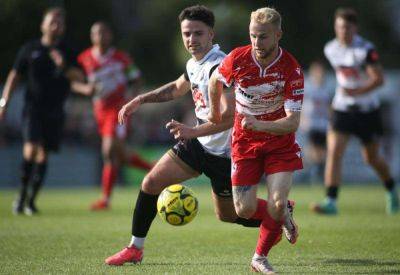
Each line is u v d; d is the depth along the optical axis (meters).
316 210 46.69
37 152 47.94
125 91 54.25
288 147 24.84
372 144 47.56
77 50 48.88
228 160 26.92
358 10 135.00
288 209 27.05
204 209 50.81
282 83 24.78
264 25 24.06
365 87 45.97
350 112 46.75
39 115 47.75
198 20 26.36
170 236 35.56
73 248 31.09
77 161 88.62
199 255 29.39
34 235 35.44
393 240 33.34
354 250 30.44
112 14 127.50
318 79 79.94
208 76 26.34
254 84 25.00
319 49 131.00
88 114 95.06
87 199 61.25
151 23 133.88
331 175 46.66
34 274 24.83
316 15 132.62
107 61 53.50
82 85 52.66
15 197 63.66
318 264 26.98
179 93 28.16
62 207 52.69
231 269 25.80
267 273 24.64
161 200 26.95
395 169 94.56
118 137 53.16
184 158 27.02
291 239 27.53
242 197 25.42
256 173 25.38
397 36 141.88
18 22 105.44
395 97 99.06
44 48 47.97
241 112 25.58
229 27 122.19
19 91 94.38
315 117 80.19
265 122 23.92
